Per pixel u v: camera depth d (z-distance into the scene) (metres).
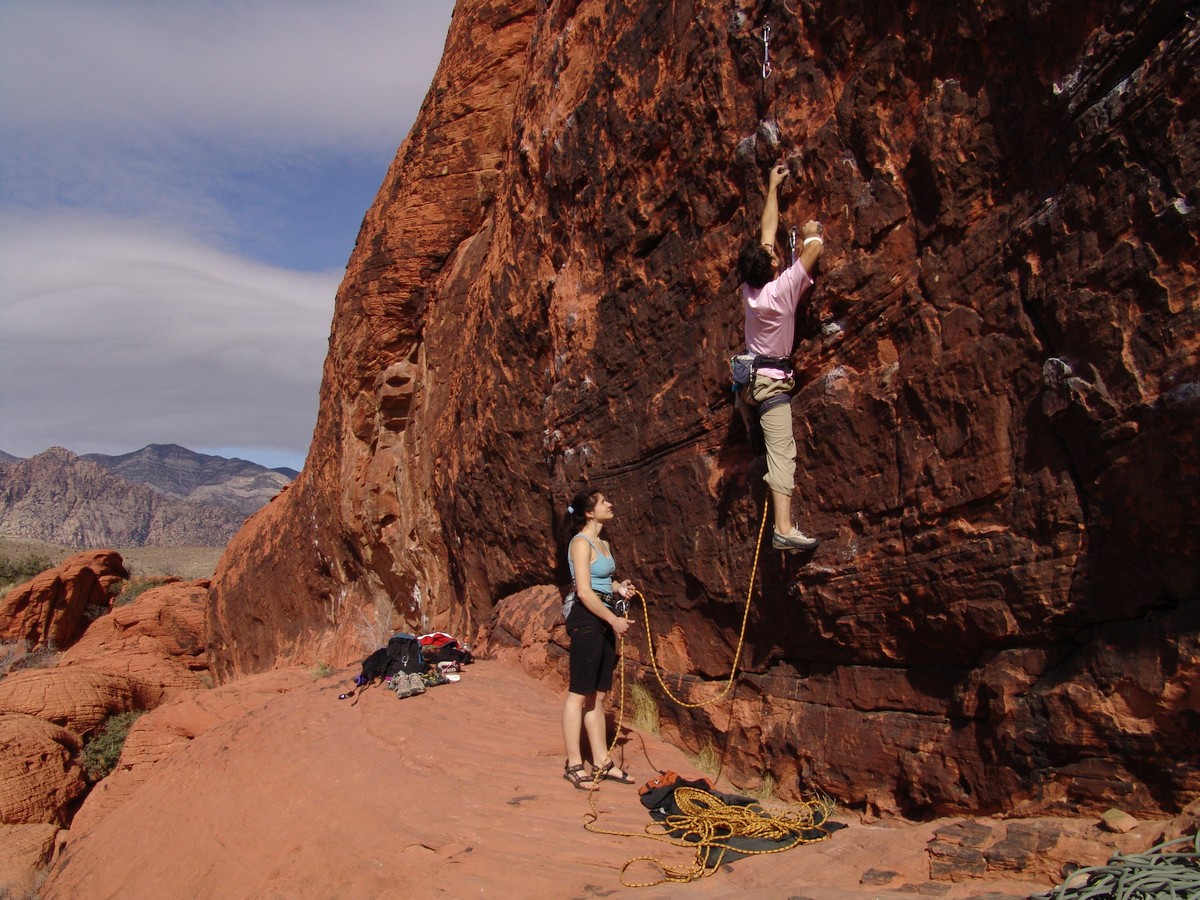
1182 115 3.26
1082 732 3.71
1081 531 3.72
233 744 8.12
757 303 5.34
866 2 4.81
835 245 5.05
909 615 4.59
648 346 7.11
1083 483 3.71
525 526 9.91
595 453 7.91
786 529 5.22
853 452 4.91
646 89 7.05
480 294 11.48
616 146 7.49
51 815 17.77
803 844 4.49
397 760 6.59
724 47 6.01
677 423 6.64
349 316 17.38
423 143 15.84
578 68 8.69
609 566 6.02
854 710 5.05
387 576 17.20
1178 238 3.29
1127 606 3.57
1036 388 3.89
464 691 8.16
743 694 5.97
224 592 26.97
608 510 6.13
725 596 6.05
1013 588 4.00
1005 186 4.09
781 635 5.63
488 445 10.38
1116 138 3.49
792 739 5.39
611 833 4.95
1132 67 3.48
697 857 4.48
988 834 3.89
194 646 29.25
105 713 21.73
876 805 4.78
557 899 4.29
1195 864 3.02
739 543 5.88
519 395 9.75
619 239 7.46
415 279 15.88
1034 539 3.91
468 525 11.42
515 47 14.84
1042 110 3.85
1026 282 3.91
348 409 17.45
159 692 25.00
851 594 4.94
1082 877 3.18
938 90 4.36
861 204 4.87
